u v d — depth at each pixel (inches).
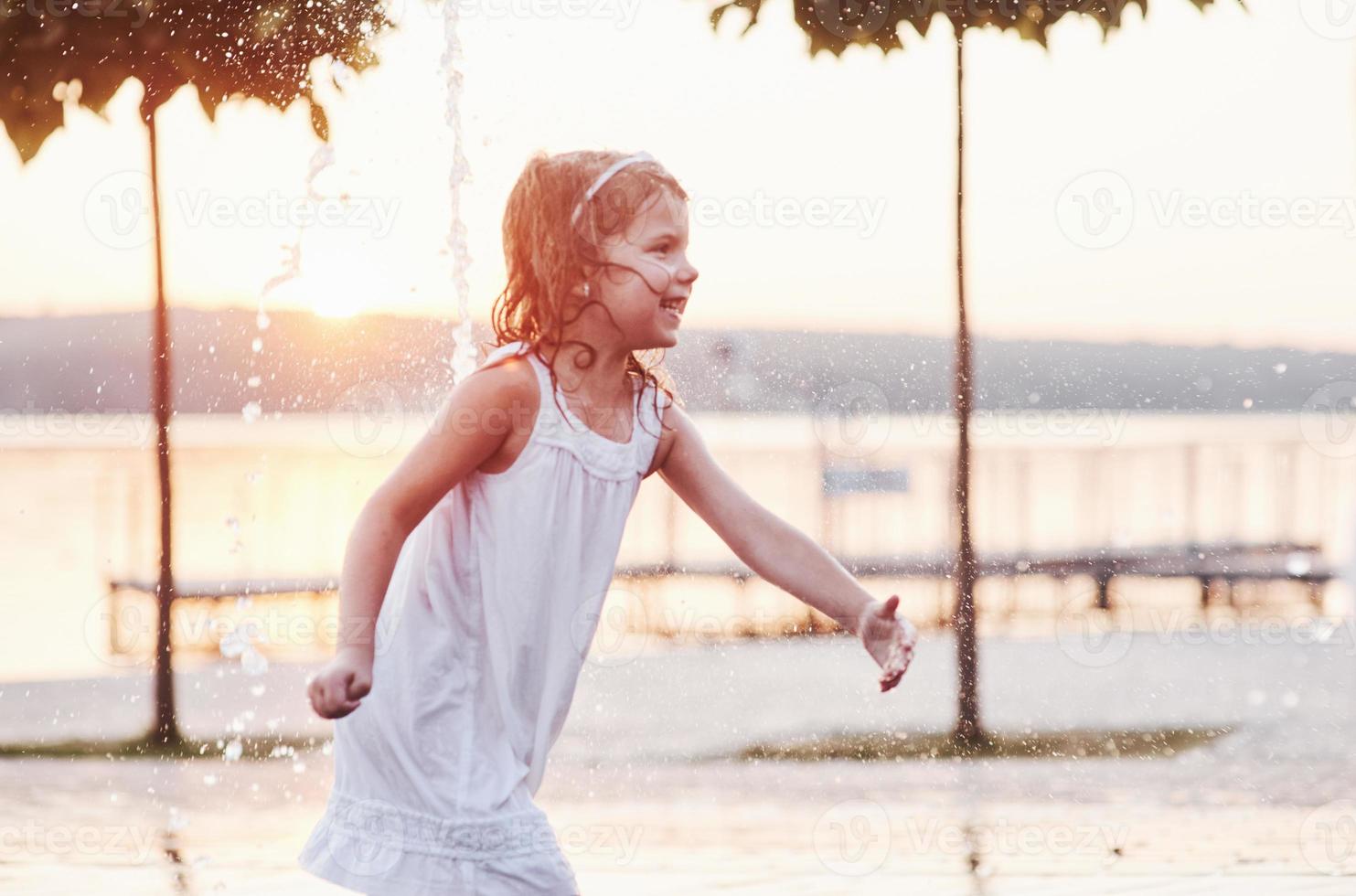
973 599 250.4
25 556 452.1
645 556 395.9
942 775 217.5
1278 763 222.8
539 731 84.9
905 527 434.6
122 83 200.8
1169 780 212.7
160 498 251.1
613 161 84.4
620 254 83.4
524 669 83.4
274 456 740.0
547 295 83.8
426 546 84.0
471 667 82.7
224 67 183.5
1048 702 273.4
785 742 239.9
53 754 230.4
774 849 168.9
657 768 222.7
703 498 92.6
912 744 239.0
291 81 169.8
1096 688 286.2
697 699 276.8
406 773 80.7
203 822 182.2
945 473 438.9
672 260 85.0
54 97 204.2
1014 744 238.5
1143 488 485.4
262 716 257.6
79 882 149.8
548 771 221.8
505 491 82.6
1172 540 399.5
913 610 358.3
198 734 244.4
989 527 448.1
